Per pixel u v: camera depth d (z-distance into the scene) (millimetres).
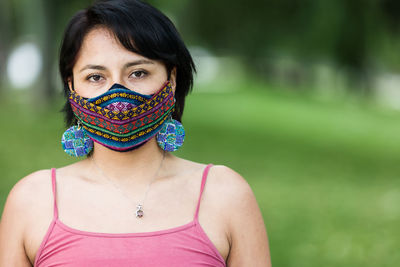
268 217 8672
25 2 31391
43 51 20734
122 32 2398
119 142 2451
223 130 19703
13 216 2447
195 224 2389
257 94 37406
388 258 6957
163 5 28359
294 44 22953
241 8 20516
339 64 18625
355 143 18453
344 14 16875
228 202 2473
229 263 2488
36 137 15938
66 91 2639
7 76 28016
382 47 22234
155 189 2479
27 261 2438
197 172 2561
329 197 10188
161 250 2316
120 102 2404
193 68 2656
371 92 30656
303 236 7730
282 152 15617
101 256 2295
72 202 2434
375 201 9922
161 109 2488
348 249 7227
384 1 16031
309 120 24703
